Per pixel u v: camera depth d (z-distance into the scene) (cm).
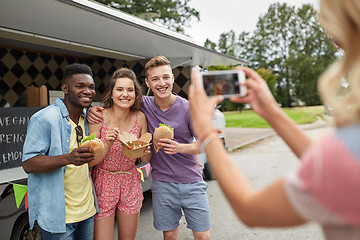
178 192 227
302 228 351
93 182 214
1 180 231
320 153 62
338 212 59
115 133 194
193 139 239
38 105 332
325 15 66
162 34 383
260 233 343
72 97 190
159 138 210
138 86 223
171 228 235
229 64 654
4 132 245
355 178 57
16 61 532
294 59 4106
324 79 67
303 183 62
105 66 591
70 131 189
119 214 217
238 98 105
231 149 976
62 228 177
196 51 484
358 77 61
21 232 253
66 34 383
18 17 306
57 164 167
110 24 331
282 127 102
